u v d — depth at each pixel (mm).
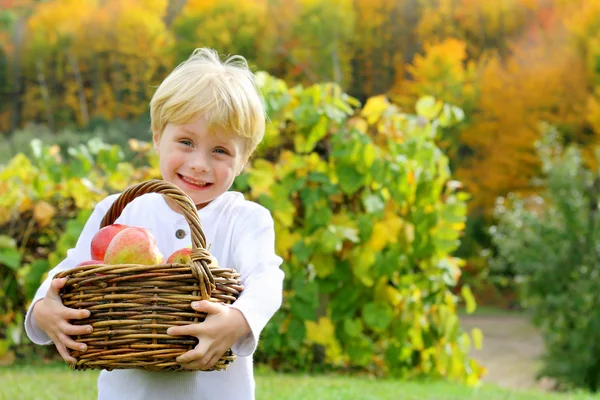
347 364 5902
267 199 5328
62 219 5875
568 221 10109
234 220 2266
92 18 28031
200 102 2123
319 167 5488
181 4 27734
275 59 27422
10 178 5934
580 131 22688
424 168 5594
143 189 2070
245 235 2244
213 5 27297
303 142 5496
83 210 5723
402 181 5477
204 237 1961
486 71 24047
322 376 5375
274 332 5426
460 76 24359
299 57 27328
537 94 23219
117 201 2139
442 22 26547
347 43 27203
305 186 5477
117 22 27766
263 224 2279
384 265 5395
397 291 5590
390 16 26906
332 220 5477
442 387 5078
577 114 22781
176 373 2135
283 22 27266
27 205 5805
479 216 22703
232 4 27234
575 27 23516
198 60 2320
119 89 27766
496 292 19516
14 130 28047
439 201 5742
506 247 10555
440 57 24453
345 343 5559
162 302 1875
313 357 5855
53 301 1938
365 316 5453
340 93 5758
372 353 5656
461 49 24531
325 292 5535
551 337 9836
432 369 5812
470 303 5871
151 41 27688
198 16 27375
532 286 10109
